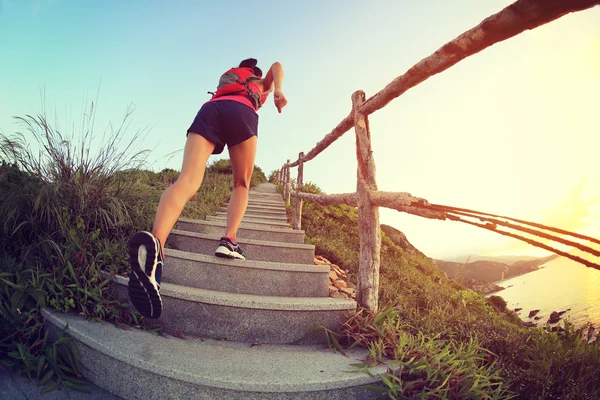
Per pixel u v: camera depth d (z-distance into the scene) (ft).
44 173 8.56
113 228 8.60
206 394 4.82
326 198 10.62
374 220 7.22
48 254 6.89
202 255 7.58
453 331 8.05
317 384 4.91
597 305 11.11
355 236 19.81
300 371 5.22
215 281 7.56
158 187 11.61
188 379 4.80
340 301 6.98
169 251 7.80
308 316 6.64
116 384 5.26
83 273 6.60
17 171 8.45
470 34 3.97
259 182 50.98
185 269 7.66
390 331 6.33
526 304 15.61
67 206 8.01
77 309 6.36
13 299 5.94
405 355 5.70
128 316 6.42
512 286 20.58
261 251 9.87
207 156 6.15
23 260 6.98
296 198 16.74
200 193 20.11
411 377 5.46
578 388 6.06
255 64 7.55
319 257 13.38
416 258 23.25
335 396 5.06
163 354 5.34
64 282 6.59
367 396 5.21
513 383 6.42
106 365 5.36
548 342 7.29
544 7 2.93
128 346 5.41
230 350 5.90
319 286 7.92
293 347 6.33
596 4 2.56
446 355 5.69
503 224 3.52
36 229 7.47
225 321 6.49
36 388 5.21
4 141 8.51
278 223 15.87
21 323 5.97
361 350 6.23
